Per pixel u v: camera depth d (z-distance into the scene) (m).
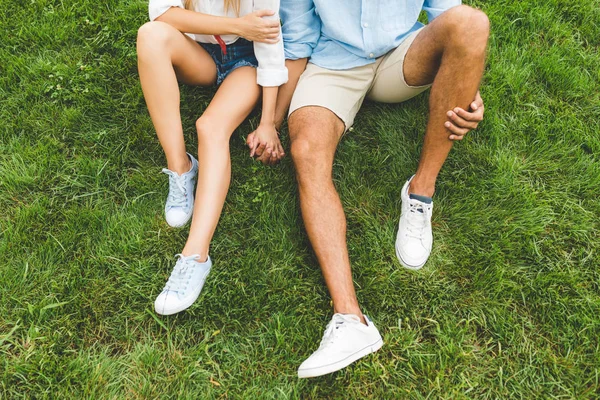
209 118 1.91
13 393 1.67
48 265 1.94
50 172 2.16
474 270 1.99
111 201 2.13
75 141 2.25
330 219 1.81
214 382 1.74
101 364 1.75
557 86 2.44
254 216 2.09
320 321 1.87
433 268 2.00
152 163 2.23
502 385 1.75
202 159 1.88
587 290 1.95
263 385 1.74
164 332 1.85
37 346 1.77
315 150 1.87
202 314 1.87
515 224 2.08
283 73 1.97
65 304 1.86
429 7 2.01
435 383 1.74
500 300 1.93
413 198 2.01
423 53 1.85
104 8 2.61
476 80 1.71
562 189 2.19
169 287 1.83
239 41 2.06
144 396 1.71
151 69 1.80
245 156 2.23
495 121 2.31
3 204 2.09
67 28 2.54
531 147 2.28
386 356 1.81
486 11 2.65
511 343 1.83
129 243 2.00
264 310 1.89
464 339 1.85
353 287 1.79
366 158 2.25
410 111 2.36
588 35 2.63
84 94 2.37
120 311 1.88
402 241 1.99
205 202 1.85
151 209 2.11
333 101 1.98
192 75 2.04
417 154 2.26
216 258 2.00
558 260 2.01
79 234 2.02
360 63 2.04
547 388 1.75
